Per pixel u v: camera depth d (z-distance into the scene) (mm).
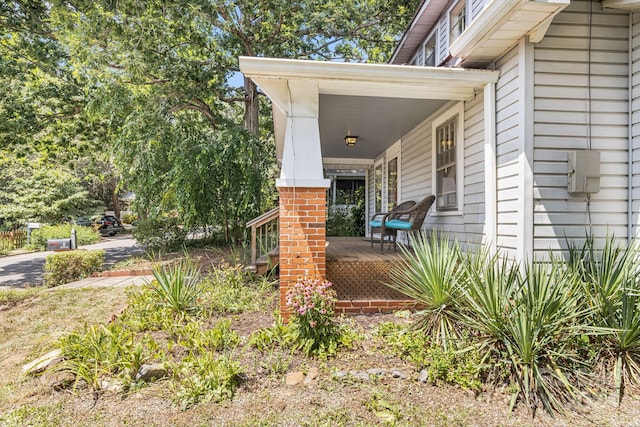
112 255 12023
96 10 7434
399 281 4031
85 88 9914
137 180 9016
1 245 13477
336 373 2785
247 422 2264
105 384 2688
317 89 3990
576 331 2770
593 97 3576
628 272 2941
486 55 3904
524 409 2406
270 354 3002
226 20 10266
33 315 4480
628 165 3578
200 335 3234
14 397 2574
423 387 2633
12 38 9375
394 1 11656
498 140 3945
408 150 7191
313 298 3195
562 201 3541
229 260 7676
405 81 3932
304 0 10844
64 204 17938
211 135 9641
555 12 3133
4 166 17438
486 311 2859
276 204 13906
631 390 2562
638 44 3510
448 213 5281
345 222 12820
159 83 10258
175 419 2309
